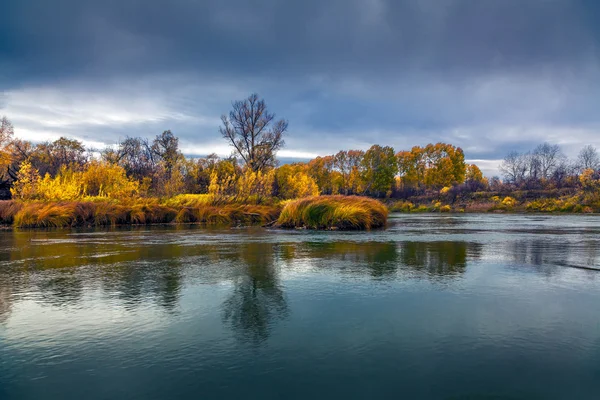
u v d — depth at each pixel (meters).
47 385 2.75
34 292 5.20
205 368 2.99
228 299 4.82
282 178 34.75
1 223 17.83
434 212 44.62
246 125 40.25
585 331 3.70
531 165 70.62
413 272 6.42
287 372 2.91
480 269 6.67
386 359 3.12
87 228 16.66
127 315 4.23
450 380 2.79
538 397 2.56
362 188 65.06
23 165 21.69
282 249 9.36
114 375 2.89
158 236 12.81
